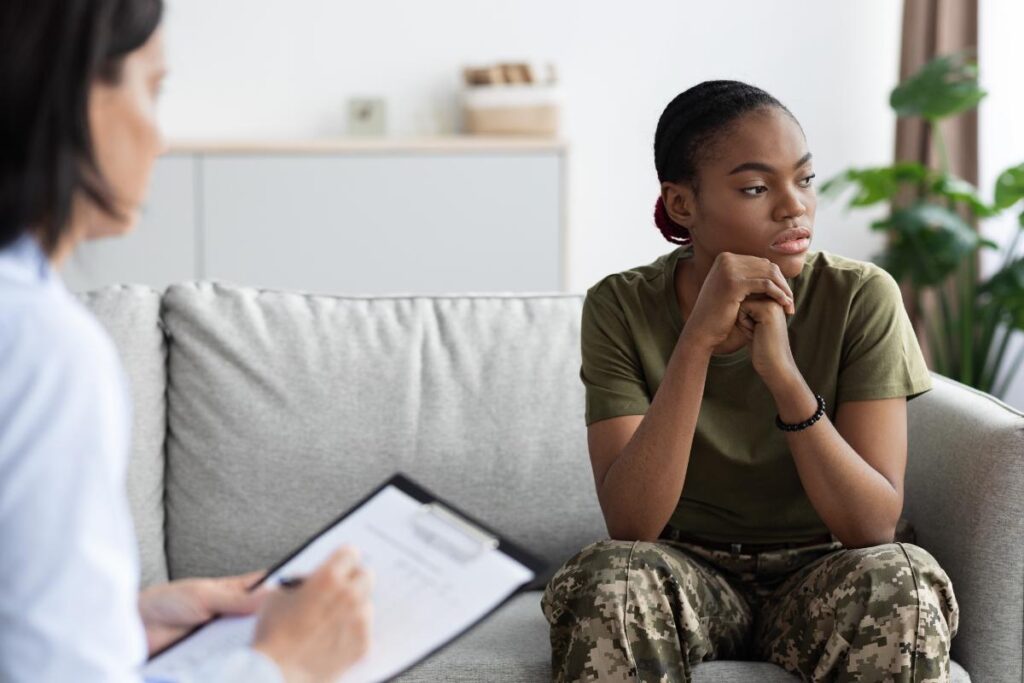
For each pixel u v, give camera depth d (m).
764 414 1.57
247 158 3.70
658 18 4.11
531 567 1.01
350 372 1.86
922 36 3.94
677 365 1.47
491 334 1.92
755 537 1.59
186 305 1.87
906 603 1.33
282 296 1.93
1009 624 1.51
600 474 1.57
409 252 3.78
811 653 1.41
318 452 1.82
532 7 4.08
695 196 1.53
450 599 0.99
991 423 1.56
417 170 3.75
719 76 4.14
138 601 1.05
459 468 1.84
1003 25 3.80
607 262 4.24
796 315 1.57
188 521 1.81
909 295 3.91
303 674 0.89
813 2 4.11
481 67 3.95
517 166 3.77
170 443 1.84
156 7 0.82
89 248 3.55
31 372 0.73
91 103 0.78
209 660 0.90
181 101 4.03
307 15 4.03
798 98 4.14
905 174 3.40
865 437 1.52
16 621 0.71
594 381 1.61
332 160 3.73
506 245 3.80
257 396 1.83
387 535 1.06
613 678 1.36
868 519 1.46
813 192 1.51
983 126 3.86
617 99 4.14
